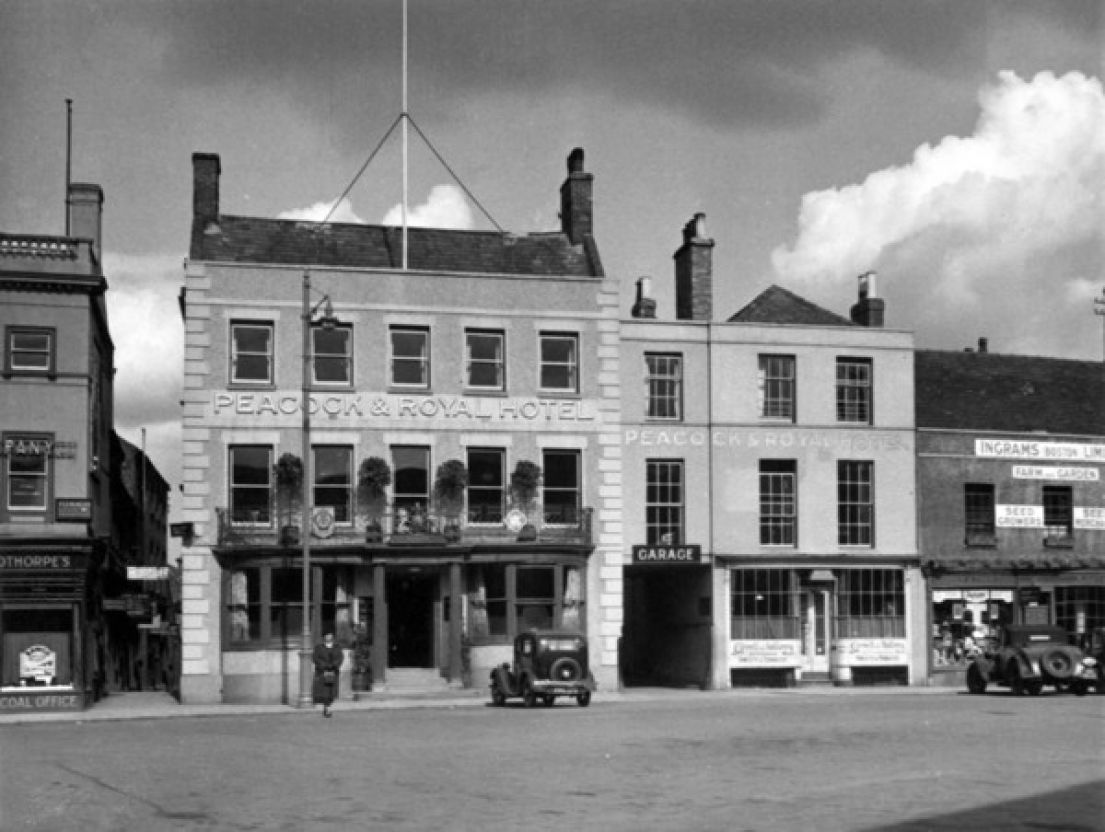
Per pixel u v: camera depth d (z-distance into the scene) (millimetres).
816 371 41031
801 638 40094
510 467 37812
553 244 41750
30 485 34688
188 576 35656
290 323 36906
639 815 13805
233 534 35688
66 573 34156
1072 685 34594
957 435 42094
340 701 34469
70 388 35062
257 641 35344
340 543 35688
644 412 39750
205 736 24219
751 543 39906
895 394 41625
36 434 34750
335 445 36906
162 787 16328
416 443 37312
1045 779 16703
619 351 39375
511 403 38031
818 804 14562
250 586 35969
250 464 36438
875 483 41125
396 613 37594
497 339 38375
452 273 38000
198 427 36062
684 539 39531
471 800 14984
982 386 45281
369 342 37375
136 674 61375
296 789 16031
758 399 40562
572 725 25406
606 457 38438
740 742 21609
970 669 36125
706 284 41969
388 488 37000
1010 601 41938
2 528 34031
